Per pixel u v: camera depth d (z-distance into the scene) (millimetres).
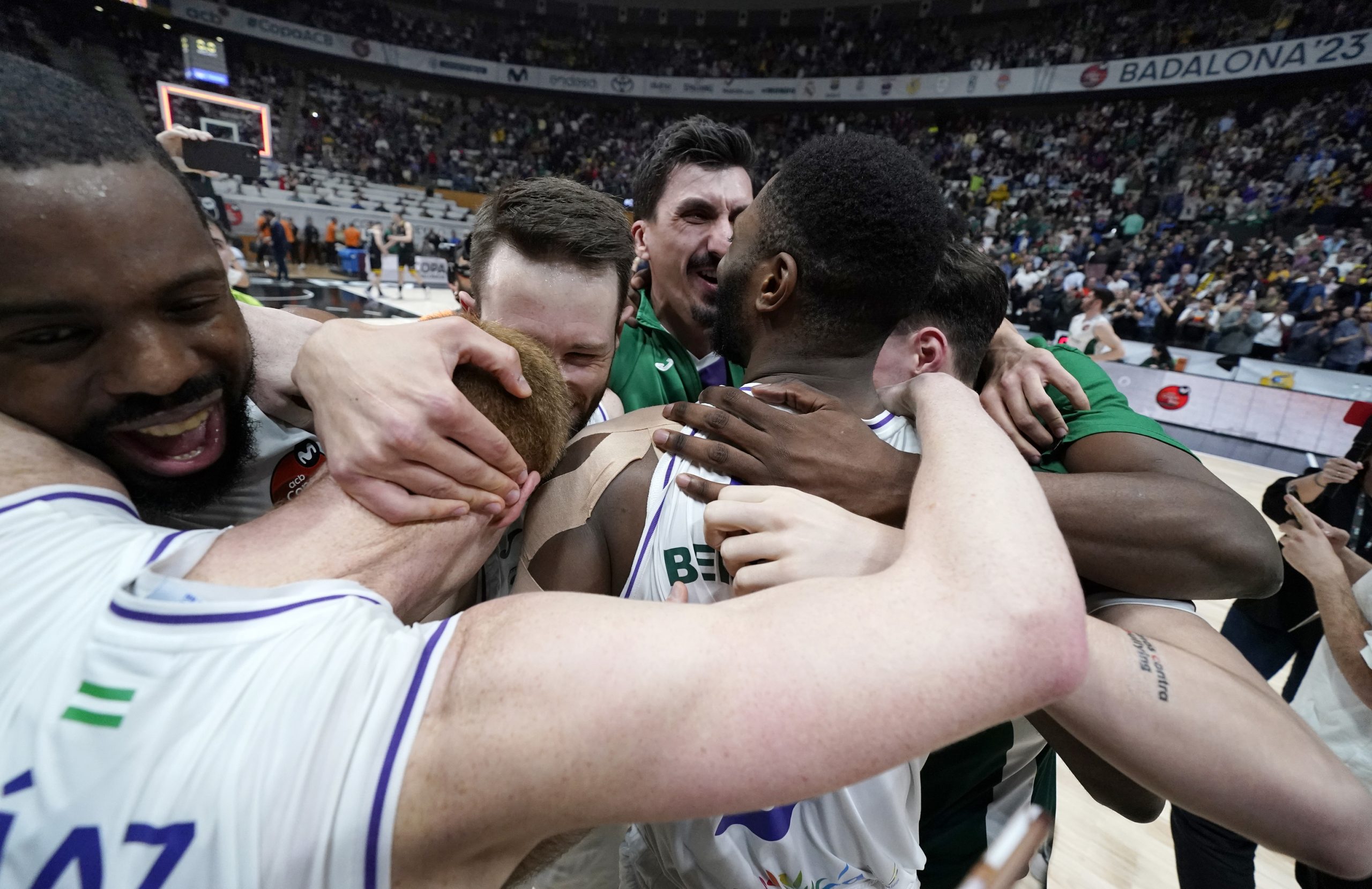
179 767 379
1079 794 2178
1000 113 16766
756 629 459
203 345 603
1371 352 6062
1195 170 12664
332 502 569
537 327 1096
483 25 20672
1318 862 617
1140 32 14461
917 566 516
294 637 430
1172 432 6984
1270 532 817
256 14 17609
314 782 383
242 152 6004
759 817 782
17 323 498
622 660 430
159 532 502
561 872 1268
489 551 679
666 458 791
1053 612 480
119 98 16438
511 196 1104
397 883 403
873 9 18906
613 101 20062
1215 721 614
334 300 10836
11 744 391
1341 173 10797
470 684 426
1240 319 6793
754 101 18984
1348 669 1543
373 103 19453
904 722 435
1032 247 12070
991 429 679
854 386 851
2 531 463
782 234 789
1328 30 12062
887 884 847
